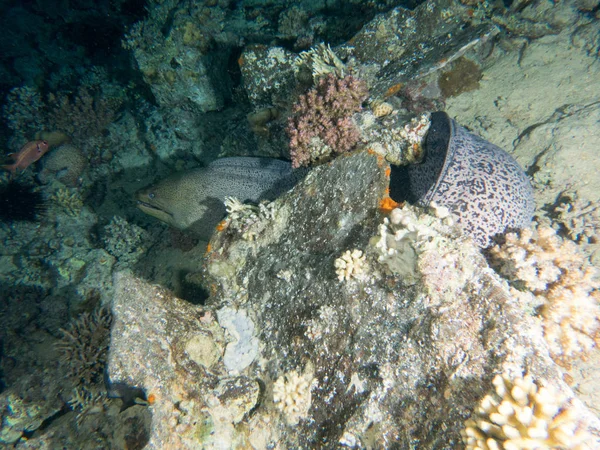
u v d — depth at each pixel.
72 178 1.15
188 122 1.06
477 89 0.73
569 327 0.43
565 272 0.47
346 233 0.49
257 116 0.78
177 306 0.53
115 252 1.02
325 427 0.42
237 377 0.50
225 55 1.02
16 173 1.17
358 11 0.95
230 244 0.61
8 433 0.65
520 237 0.49
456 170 0.52
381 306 0.42
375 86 0.66
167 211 0.86
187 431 0.44
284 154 0.82
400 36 0.72
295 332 0.48
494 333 0.35
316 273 0.49
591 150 0.57
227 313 0.56
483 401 0.32
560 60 0.70
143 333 0.48
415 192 0.58
